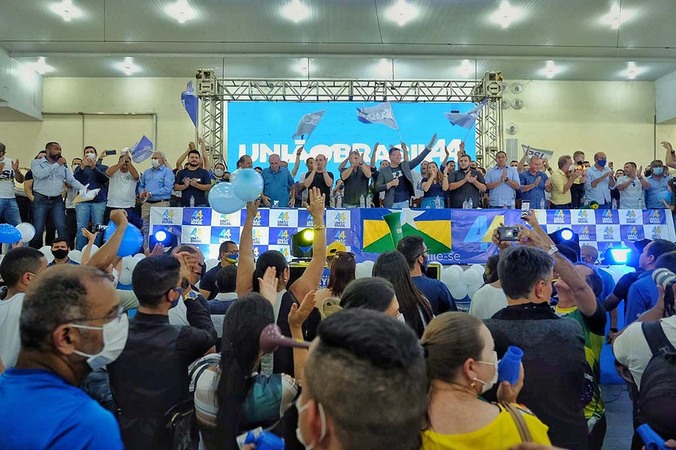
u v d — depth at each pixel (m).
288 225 6.59
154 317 1.86
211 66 14.79
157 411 1.74
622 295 3.63
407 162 7.57
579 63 14.61
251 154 14.18
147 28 12.54
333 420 0.78
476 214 6.61
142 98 15.67
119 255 3.02
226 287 3.22
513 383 1.38
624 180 8.72
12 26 12.41
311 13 11.78
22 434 0.98
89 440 1.00
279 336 1.22
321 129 14.34
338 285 2.61
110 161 15.44
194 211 6.66
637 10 11.60
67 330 1.09
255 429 1.38
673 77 15.27
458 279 5.45
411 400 0.79
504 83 15.88
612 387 4.39
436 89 15.66
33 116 15.12
